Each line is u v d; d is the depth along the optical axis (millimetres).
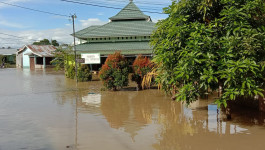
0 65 43469
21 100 10117
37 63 40312
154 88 13141
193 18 6219
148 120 6949
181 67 5301
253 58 5074
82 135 5641
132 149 4805
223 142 5125
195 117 7203
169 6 6176
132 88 13398
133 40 25016
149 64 12695
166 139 5363
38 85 15320
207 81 5250
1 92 12383
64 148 4867
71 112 7926
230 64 4930
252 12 5367
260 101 7621
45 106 8883
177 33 5531
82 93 11914
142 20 26969
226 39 5180
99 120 6938
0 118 7199
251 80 5012
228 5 5633
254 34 4992
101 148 4859
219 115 7363
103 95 11266
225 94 5148
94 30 25719
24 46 41062
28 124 6559
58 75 23875
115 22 27031
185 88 5727
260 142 5078
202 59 5047
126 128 6184
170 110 8133
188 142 5176
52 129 6105
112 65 12398
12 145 5066
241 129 5957
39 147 4938
